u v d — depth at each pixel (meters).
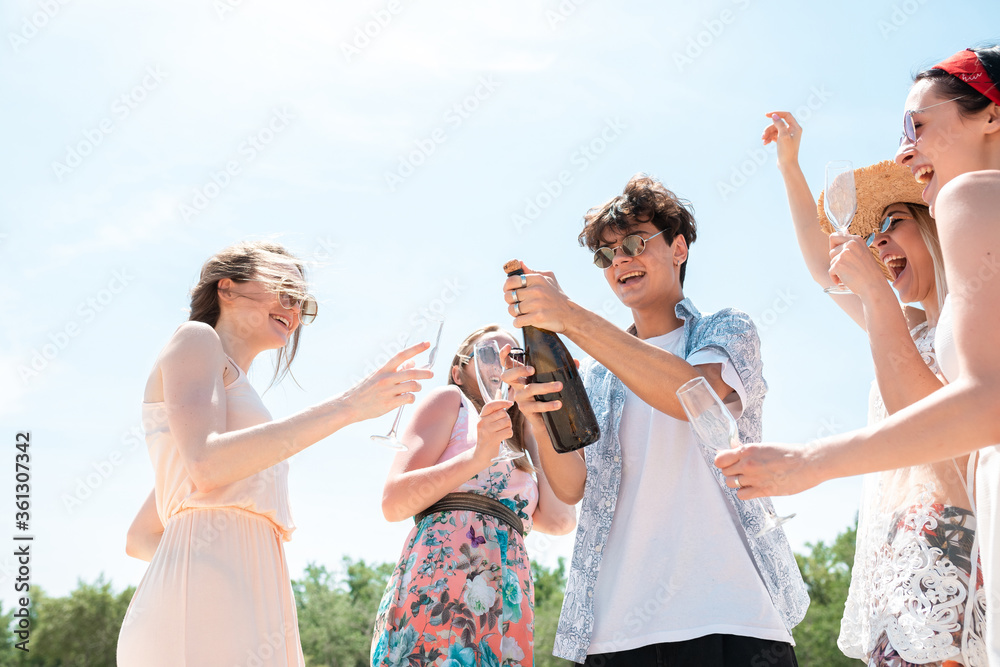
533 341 2.73
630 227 2.97
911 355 2.14
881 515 2.29
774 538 2.65
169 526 2.68
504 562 2.89
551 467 2.91
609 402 2.92
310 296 3.23
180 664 2.48
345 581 50.25
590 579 2.70
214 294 3.08
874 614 2.19
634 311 3.10
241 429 2.70
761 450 1.84
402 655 2.71
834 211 2.67
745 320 2.79
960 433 1.57
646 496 2.71
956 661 1.97
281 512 2.82
